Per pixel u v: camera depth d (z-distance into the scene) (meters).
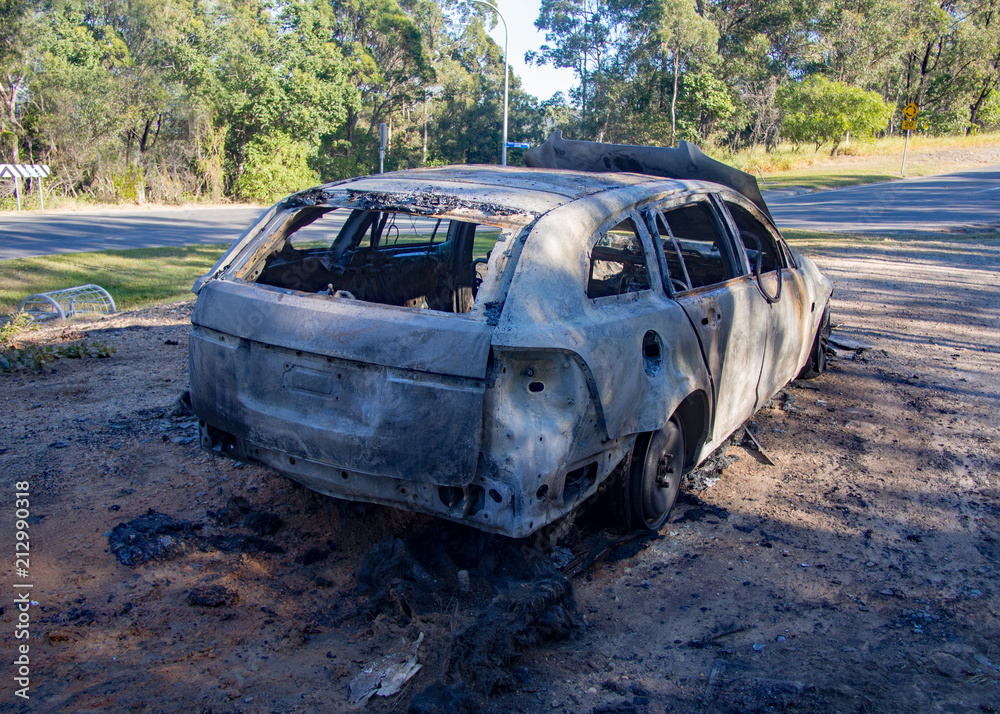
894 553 3.54
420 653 2.62
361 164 53.62
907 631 2.90
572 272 2.93
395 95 60.22
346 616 2.91
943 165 41.38
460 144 69.50
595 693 2.51
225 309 3.13
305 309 2.93
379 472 2.77
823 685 2.55
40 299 9.89
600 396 2.84
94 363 6.54
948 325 8.64
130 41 40.53
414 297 4.67
